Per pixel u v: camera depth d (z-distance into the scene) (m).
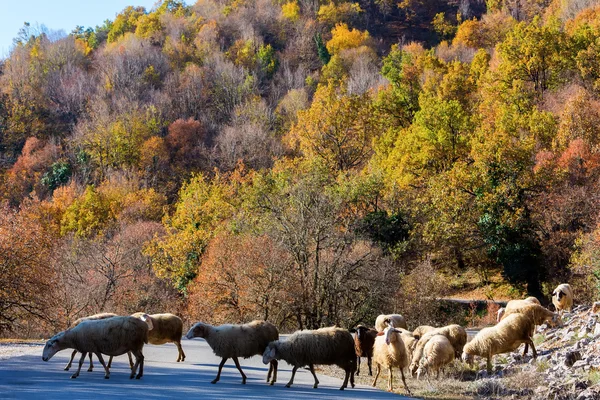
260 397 14.12
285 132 107.38
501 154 52.53
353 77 125.12
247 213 49.06
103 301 47.03
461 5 175.25
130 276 53.00
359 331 18.86
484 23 140.25
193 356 22.25
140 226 66.12
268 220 38.47
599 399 13.92
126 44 151.75
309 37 158.25
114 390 14.03
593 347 17.86
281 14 171.75
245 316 39.19
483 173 52.72
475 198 52.50
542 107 62.91
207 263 43.81
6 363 18.17
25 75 133.62
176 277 53.50
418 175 59.41
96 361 19.42
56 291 40.00
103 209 78.75
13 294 33.34
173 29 164.25
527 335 18.50
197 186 63.59
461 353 20.16
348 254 36.56
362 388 17.23
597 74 64.44
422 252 53.34
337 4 179.62
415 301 37.34
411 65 83.12
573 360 17.41
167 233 62.19
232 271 40.75
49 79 133.12
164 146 101.75
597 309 21.98
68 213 76.12
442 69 82.06
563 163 50.53
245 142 97.81
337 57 141.00
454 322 39.53
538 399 14.87
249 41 152.50
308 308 34.88
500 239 50.03
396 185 56.75
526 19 137.38
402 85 79.50
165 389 14.61
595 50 65.06
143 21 166.62
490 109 63.94
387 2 184.38
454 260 56.97
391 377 17.11
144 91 128.12
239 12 173.00
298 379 18.38
